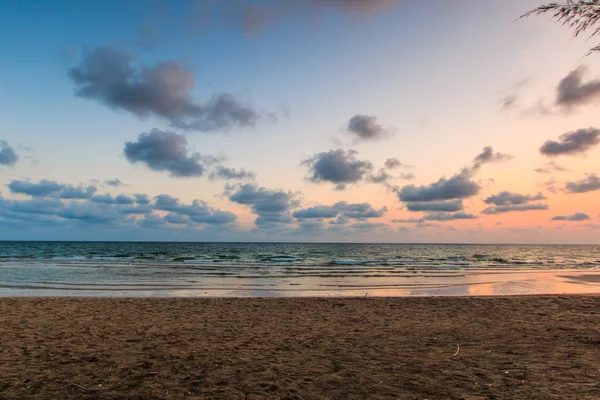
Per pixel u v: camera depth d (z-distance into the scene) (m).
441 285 23.25
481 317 11.65
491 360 6.56
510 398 4.70
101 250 81.06
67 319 10.95
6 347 7.63
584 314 12.13
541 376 5.57
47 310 12.48
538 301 15.28
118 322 10.59
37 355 7.00
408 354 7.09
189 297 16.97
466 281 25.80
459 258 64.56
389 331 9.48
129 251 77.12
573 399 4.61
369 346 7.80
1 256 54.41
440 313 12.48
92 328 9.70
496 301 15.28
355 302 15.01
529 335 8.78
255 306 13.91
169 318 11.33
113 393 4.99
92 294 18.06
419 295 18.92
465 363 6.39
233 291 19.78
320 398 4.82
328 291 20.11
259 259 53.50
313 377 5.69
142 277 26.47
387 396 4.86
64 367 6.20
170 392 5.03
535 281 26.06
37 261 43.34
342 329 9.80
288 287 21.66
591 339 8.20
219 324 10.46
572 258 71.19
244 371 6.01
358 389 5.14
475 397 4.77
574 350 7.18
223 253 73.88
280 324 10.51
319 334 9.15
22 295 17.55
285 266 39.91
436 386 5.21
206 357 6.91
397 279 26.81
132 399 4.78
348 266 40.59
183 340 8.41
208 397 4.86
